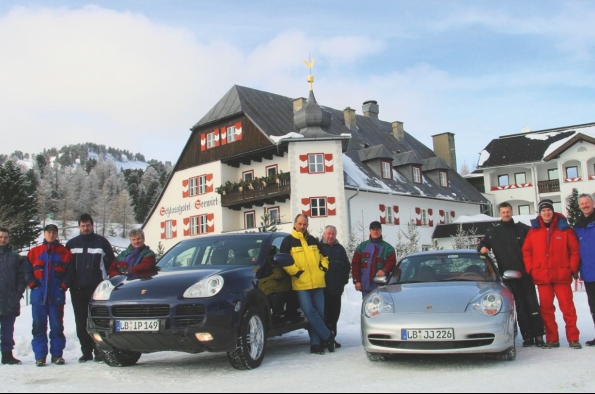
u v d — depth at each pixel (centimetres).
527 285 877
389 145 5278
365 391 575
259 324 768
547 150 5328
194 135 4497
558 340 849
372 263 959
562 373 645
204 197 4353
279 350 928
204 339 688
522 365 706
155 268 833
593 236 827
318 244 890
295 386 611
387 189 4272
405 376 658
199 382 652
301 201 3797
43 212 10725
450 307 727
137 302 707
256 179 3981
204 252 875
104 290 757
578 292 1683
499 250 895
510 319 727
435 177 5119
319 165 3862
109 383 664
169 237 4619
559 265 834
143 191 15112
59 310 845
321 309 870
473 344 702
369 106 5781
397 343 718
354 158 4488
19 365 827
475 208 5391
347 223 3862
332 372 696
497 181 5669
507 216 898
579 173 5138
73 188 13962
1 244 859
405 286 826
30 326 1123
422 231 4606
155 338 692
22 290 855
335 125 4891
